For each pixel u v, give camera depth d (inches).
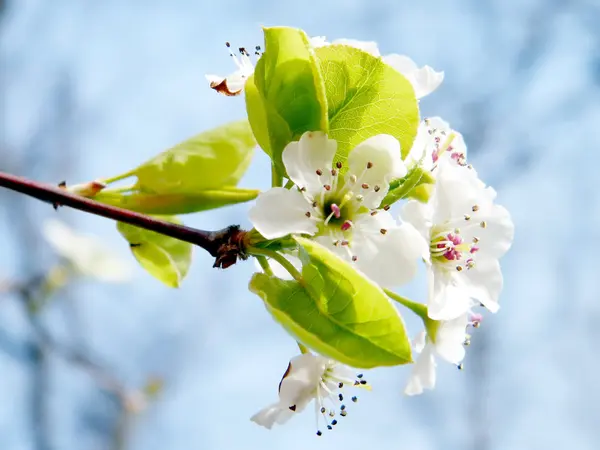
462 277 8.2
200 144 8.2
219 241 7.7
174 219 8.7
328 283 7.5
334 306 7.4
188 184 8.1
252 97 7.8
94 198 8.1
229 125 8.3
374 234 7.7
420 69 8.3
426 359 8.2
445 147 8.2
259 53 8.4
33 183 7.7
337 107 7.8
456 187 8.2
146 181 8.1
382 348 7.3
